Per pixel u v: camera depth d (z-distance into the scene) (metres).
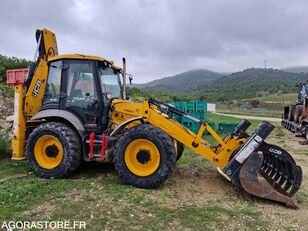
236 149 5.47
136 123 5.93
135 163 5.47
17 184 5.43
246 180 5.00
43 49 6.54
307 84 15.88
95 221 4.11
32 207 4.48
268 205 4.92
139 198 4.89
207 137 11.50
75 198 4.84
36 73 6.42
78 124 5.97
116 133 5.89
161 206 4.66
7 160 7.18
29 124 6.47
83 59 6.14
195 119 5.70
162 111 6.18
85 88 6.14
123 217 4.25
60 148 5.88
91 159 5.88
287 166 5.24
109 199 4.82
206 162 7.56
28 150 5.95
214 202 4.94
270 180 5.50
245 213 4.57
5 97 10.27
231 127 12.95
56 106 6.22
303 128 13.11
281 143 11.92
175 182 5.86
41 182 5.57
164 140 5.32
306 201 5.23
